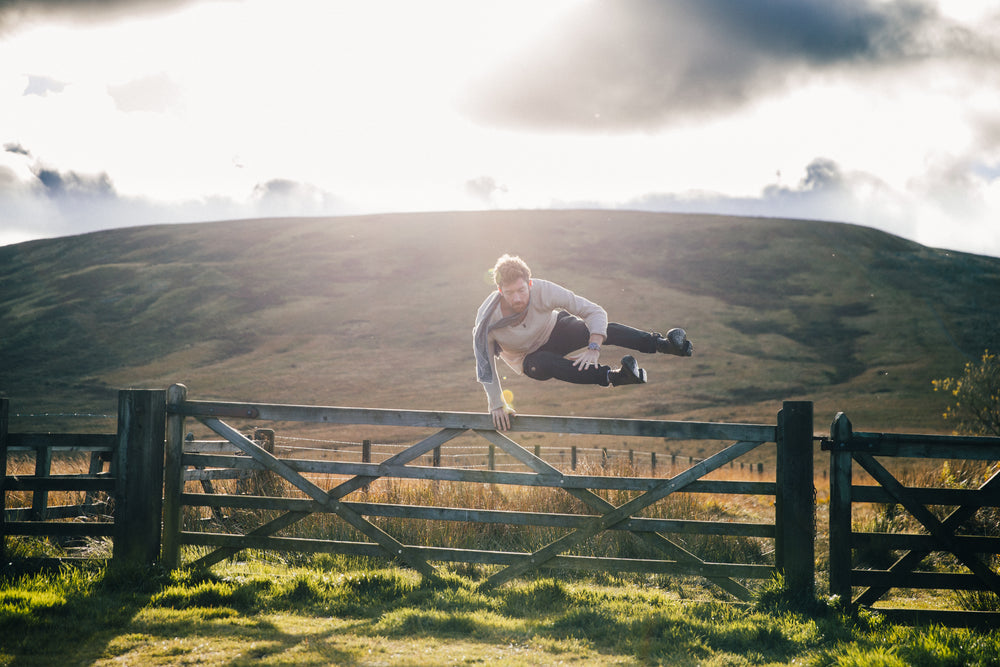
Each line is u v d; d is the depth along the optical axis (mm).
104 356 65438
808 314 71938
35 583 5719
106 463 12844
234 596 5562
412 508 6285
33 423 49156
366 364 61375
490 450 16094
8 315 76125
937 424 46562
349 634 4898
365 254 87062
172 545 6445
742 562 8062
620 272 80500
